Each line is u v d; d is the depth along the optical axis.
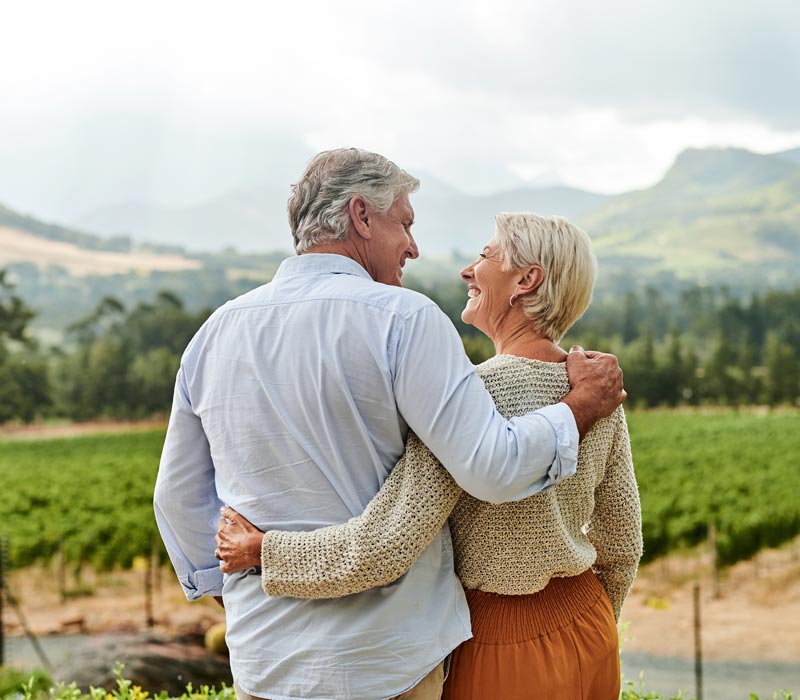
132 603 16.25
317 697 1.60
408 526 1.56
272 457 1.62
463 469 1.53
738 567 18.28
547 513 1.68
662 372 50.12
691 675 11.88
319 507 1.61
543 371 1.74
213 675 9.33
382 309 1.59
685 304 72.69
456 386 1.55
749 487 23.34
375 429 1.60
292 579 1.57
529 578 1.71
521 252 1.79
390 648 1.59
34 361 60.66
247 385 1.64
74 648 13.12
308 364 1.60
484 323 1.89
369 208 1.71
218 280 131.00
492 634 1.75
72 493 26.05
